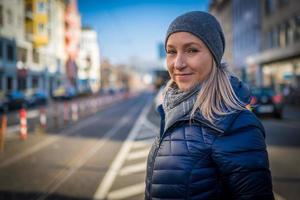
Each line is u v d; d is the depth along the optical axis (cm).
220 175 120
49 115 2283
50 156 838
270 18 3372
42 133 1305
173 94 141
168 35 134
